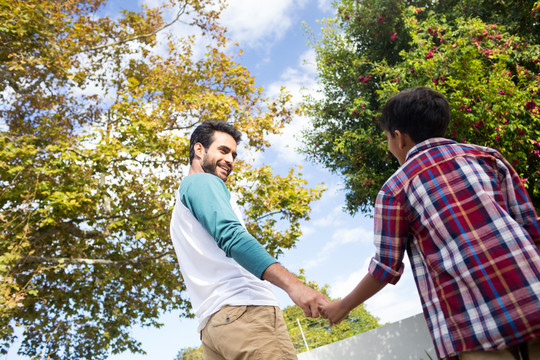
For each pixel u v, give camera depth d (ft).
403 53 25.85
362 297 3.81
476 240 3.33
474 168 3.67
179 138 24.62
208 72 31.37
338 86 32.07
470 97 22.18
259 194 25.75
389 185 3.89
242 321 4.00
